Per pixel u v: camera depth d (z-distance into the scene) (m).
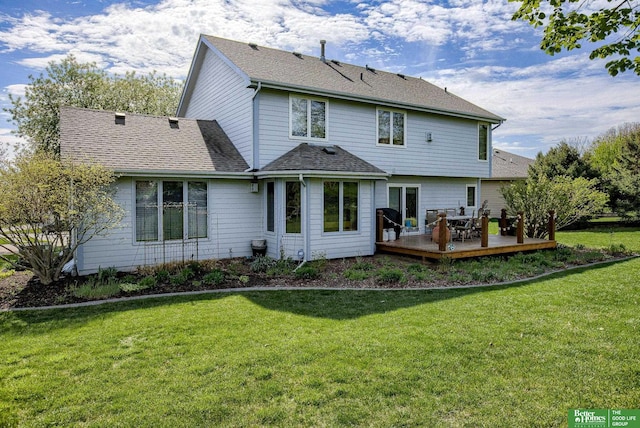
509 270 9.62
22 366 4.32
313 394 3.63
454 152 16.08
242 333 5.30
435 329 5.34
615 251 12.76
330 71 14.60
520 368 4.13
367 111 13.63
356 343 4.84
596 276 8.92
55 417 3.34
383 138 14.05
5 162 7.62
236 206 11.70
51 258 8.60
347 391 3.69
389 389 3.71
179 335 5.24
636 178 21.05
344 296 7.39
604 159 31.61
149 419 3.29
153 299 7.21
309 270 9.09
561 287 7.86
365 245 12.10
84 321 5.90
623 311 6.05
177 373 4.10
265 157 11.63
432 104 14.94
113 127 11.41
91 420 3.31
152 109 27.94
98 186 8.59
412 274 9.27
